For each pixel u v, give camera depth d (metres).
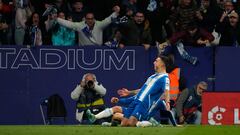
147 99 30.47
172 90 36.94
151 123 30.47
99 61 37.88
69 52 37.78
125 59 38.00
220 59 38.25
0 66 37.72
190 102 37.12
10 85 37.78
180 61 38.09
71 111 37.59
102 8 42.12
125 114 30.91
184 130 26.89
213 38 38.38
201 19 39.66
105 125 31.27
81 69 37.78
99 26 38.78
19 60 37.78
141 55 38.00
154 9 40.53
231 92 36.47
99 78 37.78
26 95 37.78
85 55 37.84
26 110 37.81
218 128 28.36
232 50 38.25
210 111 36.56
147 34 39.12
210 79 38.19
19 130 26.47
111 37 39.19
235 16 39.12
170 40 38.06
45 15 38.69
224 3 40.50
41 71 37.81
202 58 38.16
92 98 37.44
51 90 37.78
